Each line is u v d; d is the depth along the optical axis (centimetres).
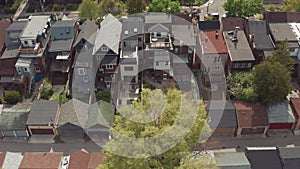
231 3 6544
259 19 6488
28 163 4147
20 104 5075
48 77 5750
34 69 5688
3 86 5541
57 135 4853
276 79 4719
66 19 6481
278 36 5694
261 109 4816
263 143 4725
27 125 4719
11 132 4809
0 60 5534
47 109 4862
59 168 4156
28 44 5659
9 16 7406
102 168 3061
